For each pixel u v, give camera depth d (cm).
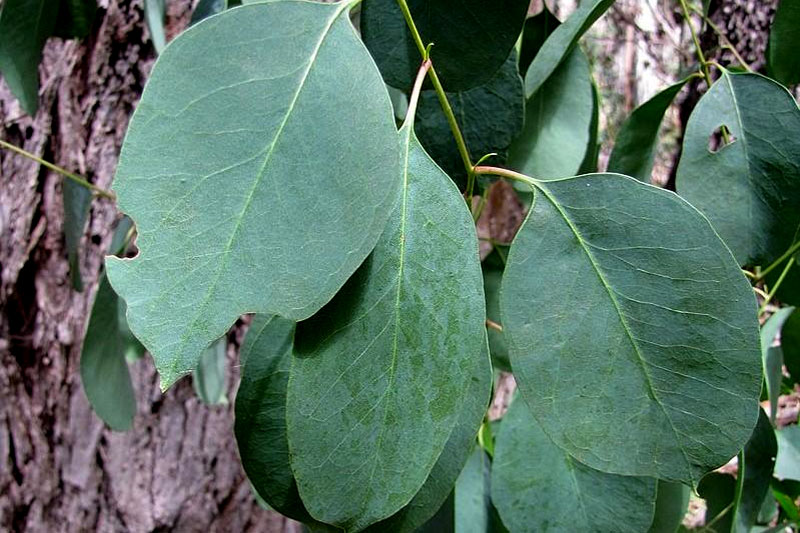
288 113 24
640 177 40
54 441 77
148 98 23
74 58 70
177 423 73
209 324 22
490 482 38
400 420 24
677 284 26
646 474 26
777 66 38
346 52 24
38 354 76
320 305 23
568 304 26
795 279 42
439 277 25
